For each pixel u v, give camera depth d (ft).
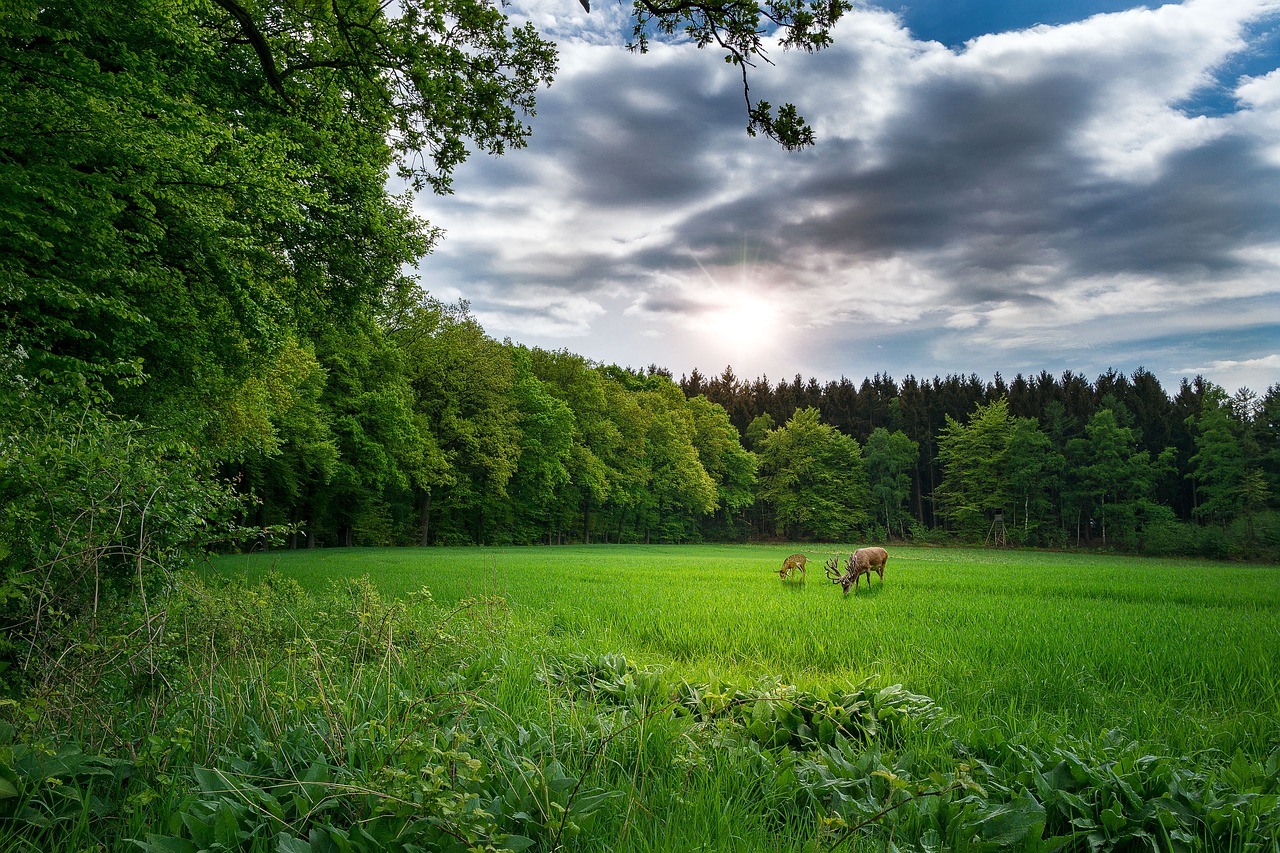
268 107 47.34
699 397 294.87
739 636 31.76
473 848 7.98
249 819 9.27
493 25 34.63
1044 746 14.52
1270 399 260.83
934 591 59.67
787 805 12.03
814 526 308.40
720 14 25.09
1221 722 18.62
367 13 36.68
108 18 35.99
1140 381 381.60
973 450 302.45
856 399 423.64
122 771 10.29
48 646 11.75
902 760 13.04
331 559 89.56
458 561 93.30
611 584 61.77
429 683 17.12
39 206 32.78
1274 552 225.76
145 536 13.52
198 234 41.09
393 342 140.05
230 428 67.26
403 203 63.05
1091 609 44.45
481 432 163.63
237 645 15.74
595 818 10.41
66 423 15.97
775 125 25.95
